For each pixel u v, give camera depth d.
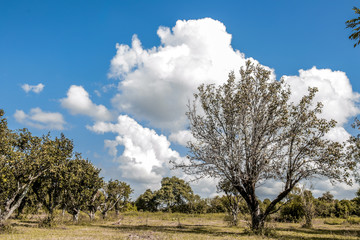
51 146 24.17
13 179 20.97
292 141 23.77
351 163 21.39
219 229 27.03
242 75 26.97
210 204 72.75
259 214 23.64
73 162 32.19
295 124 24.23
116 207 53.16
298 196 35.09
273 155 23.69
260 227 22.17
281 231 25.02
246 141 24.67
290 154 23.61
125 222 38.28
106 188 46.88
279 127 24.52
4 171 19.94
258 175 23.89
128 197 52.84
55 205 29.58
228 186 29.28
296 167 23.30
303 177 22.92
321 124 23.27
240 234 21.58
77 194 34.72
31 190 32.31
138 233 20.22
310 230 26.78
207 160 24.59
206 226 31.19
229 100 26.34
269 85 26.14
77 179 33.06
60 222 28.05
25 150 22.55
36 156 21.81
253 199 24.06
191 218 50.22
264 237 19.42
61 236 17.20
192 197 88.94
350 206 53.41
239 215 36.56
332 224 38.06
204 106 26.75
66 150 28.27
